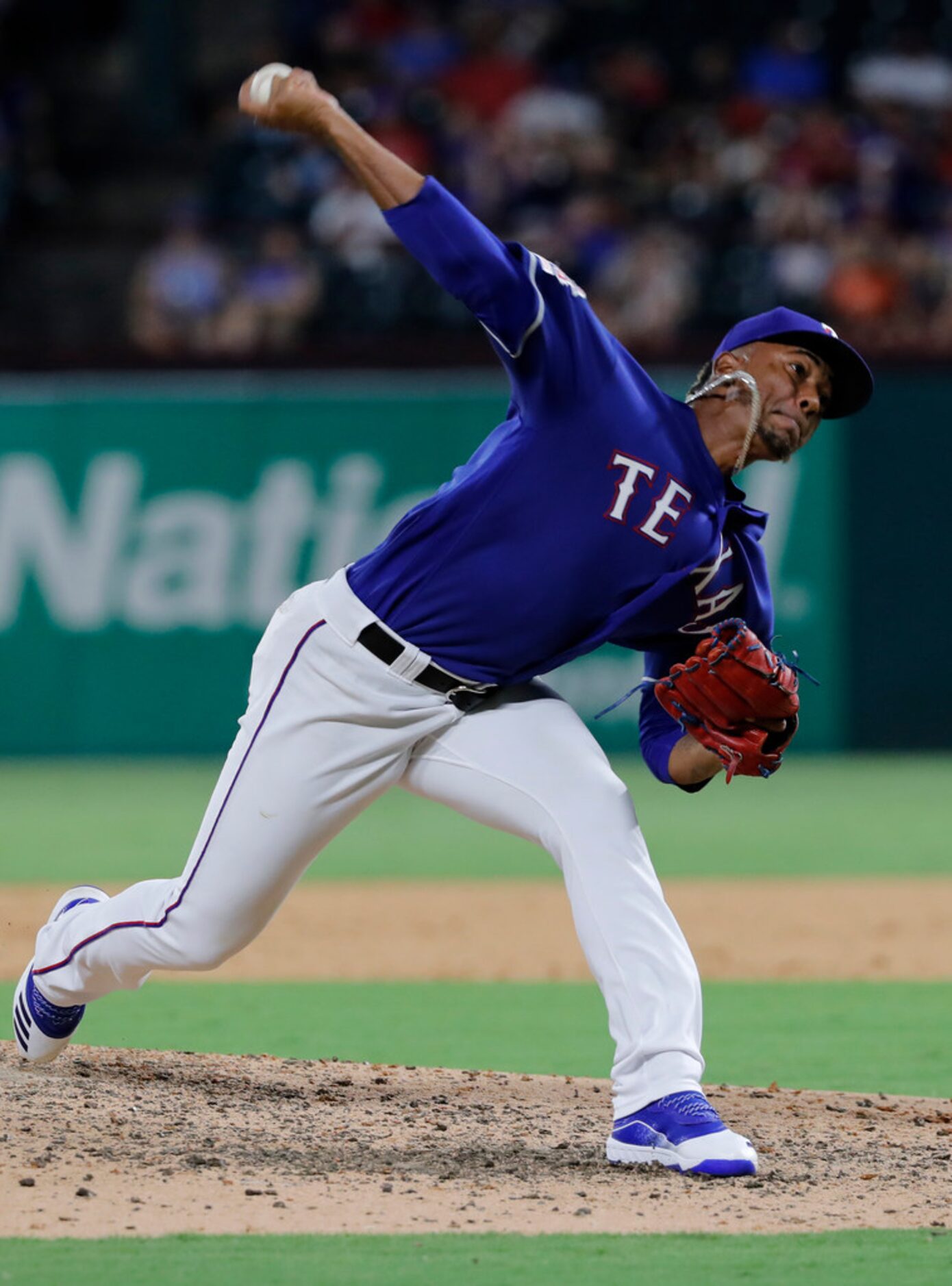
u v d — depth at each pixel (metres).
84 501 51.97
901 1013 21.03
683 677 14.09
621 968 13.54
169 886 14.62
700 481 13.75
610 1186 12.97
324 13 70.44
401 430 51.91
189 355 51.75
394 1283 10.58
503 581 13.52
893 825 41.19
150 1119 14.68
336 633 13.72
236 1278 10.65
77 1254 11.12
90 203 70.00
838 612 52.41
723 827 41.28
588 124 64.12
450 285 12.89
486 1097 16.11
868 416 52.00
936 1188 13.02
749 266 56.78
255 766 13.98
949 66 66.69
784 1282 10.66
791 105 65.50
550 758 13.88
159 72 73.69
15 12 75.62
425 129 63.16
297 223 59.94
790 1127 15.07
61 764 52.16
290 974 23.86
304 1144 14.09
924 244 59.16
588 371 13.25
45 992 15.33
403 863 36.38
